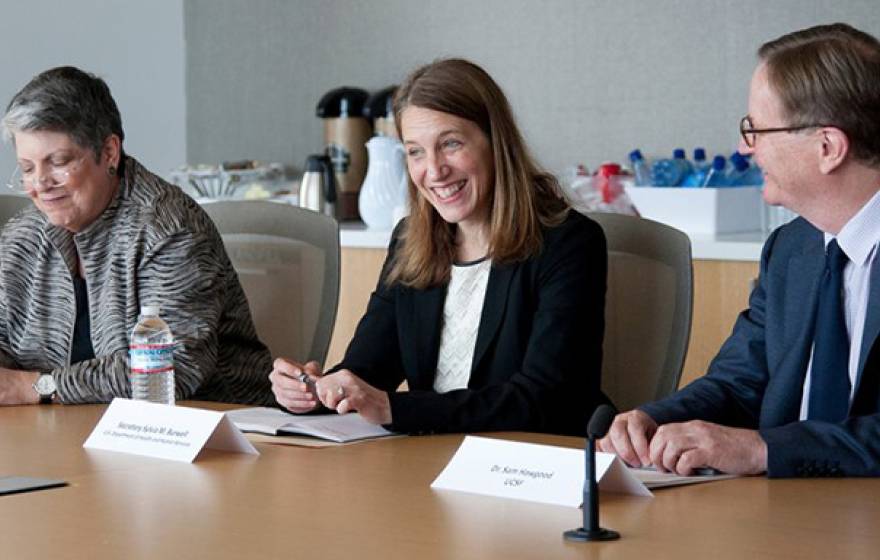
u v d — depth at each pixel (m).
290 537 1.59
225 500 1.80
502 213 2.59
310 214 3.26
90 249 2.87
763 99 1.99
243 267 3.28
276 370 2.46
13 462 2.10
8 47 5.01
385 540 1.57
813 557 1.46
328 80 5.23
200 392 2.93
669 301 2.80
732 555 1.48
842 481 1.84
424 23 4.98
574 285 2.56
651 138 4.48
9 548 1.57
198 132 5.55
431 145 2.59
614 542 1.54
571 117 4.66
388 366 2.76
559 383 2.46
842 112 1.93
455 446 2.19
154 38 5.46
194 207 2.94
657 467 1.92
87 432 2.36
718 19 4.32
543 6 4.68
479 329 2.60
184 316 2.80
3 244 2.99
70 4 5.18
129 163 2.92
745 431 1.90
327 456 2.10
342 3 5.18
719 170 4.03
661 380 2.80
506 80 4.79
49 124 2.75
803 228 2.23
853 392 2.02
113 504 1.78
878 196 2.00
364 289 4.32
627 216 2.88
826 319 2.11
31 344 2.95
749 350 2.30
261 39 5.39
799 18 4.17
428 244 2.67
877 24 4.04
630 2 4.50
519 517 1.67
